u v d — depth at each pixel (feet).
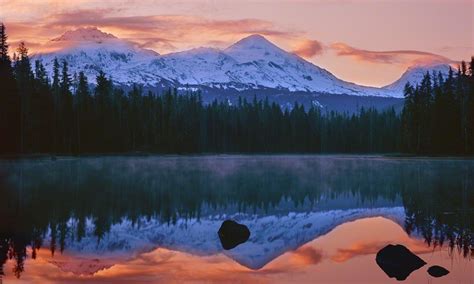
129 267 72.54
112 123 386.32
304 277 66.69
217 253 81.25
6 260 75.36
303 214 120.78
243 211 124.98
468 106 329.72
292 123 579.07
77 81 425.28
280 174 235.61
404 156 376.48
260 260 76.43
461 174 211.82
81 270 70.64
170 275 68.33
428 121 360.69
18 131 298.76
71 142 357.61
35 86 333.01
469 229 94.17
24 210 119.44
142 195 150.92
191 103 512.22
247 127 547.90
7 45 298.97
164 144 445.37
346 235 94.53
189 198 146.51
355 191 164.55
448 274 64.59
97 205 129.90
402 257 69.82
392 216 114.01
